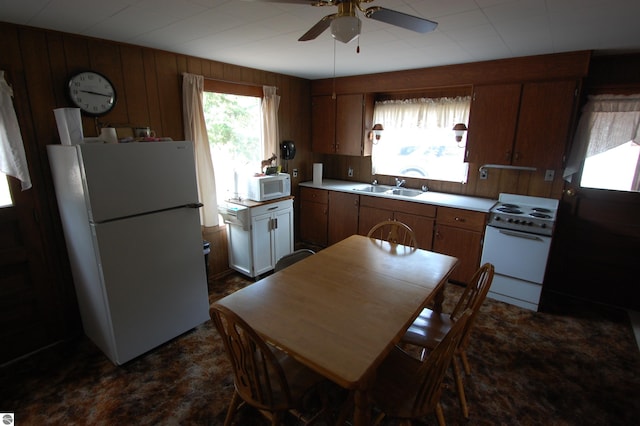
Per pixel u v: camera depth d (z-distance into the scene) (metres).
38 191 2.26
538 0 1.65
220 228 3.54
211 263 3.50
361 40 2.42
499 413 1.86
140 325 2.28
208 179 3.17
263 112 3.75
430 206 3.38
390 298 1.68
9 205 2.17
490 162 3.22
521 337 2.55
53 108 2.24
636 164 2.84
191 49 2.74
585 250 3.13
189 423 1.81
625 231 2.94
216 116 3.39
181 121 3.02
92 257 2.09
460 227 3.22
